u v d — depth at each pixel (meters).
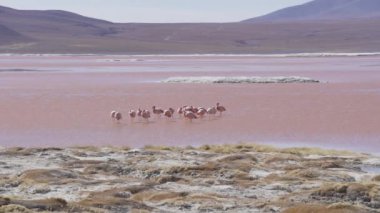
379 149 65.19
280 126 80.25
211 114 90.94
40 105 103.62
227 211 39.16
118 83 146.50
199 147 64.94
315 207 38.72
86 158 58.81
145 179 49.69
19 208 36.88
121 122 85.25
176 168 51.78
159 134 75.81
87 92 125.12
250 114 91.25
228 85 137.62
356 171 52.81
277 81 143.88
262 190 45.41
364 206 40.44
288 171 52.00
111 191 43.94
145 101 109.50
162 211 39.22
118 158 58.53
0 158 58.66
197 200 41.50
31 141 71.75
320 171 51.38
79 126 81.88
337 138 71.75
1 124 83.56
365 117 87.00
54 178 48.88
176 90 127.62
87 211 37.97
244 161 55.81
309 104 102.44
